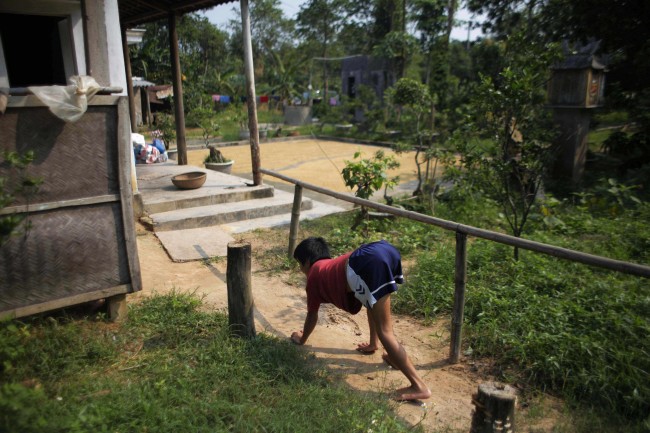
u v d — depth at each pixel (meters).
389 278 3.35
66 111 3.50
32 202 3.56
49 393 2.96
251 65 8.76
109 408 2.82
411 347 4.28
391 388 3.59
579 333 3.96
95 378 3.25
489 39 19.12
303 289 5.45
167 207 7.83
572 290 4.91
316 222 7.90
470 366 3.96
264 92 32.44
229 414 2.94
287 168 15.30
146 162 12.27
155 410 2.85
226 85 31.48
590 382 3.44
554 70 10.87
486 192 8.88
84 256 3.85
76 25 6.88
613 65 11.44
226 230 7.39
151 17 11.20
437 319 4.77
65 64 7.09
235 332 3.91
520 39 6.43
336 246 6.72
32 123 3.49
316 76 42.06
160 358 3.57
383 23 28.45
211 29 36.44
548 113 10.47
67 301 3.79
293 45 45.59
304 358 3.87
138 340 3.85
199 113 18.83
